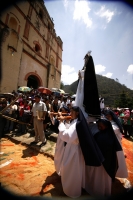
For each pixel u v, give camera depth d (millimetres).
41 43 14609
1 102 5496
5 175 2518
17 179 2426
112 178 2055
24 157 3406
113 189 2387
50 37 16938
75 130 1994
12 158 3287
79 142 1972
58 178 2564
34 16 13258
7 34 9164
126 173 2623
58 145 2607
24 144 4270
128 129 7289
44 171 2797
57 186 2311
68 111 3273
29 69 12242
